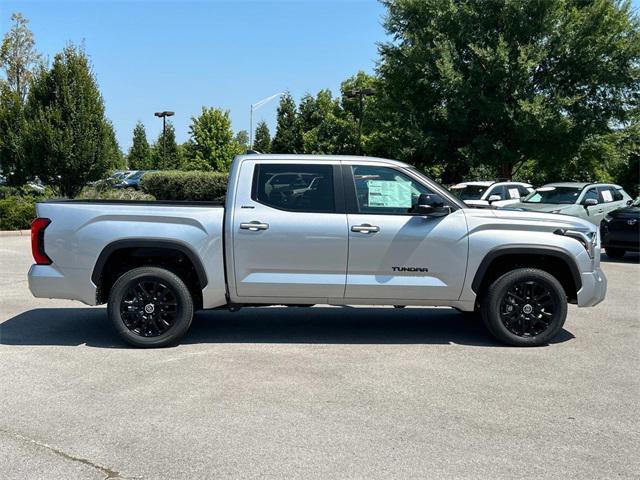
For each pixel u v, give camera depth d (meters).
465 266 6.24
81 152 19.80
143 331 6.19
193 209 6.18
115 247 6.09
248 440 4.01
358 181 6.31
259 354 6.00
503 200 16.44
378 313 8.02
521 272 6.27
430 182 6.37
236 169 6.30
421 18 25.66
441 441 4.02
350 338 6.67
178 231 6.11
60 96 19.81
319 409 4.55
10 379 5.21
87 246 6.09
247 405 4.62
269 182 6.27
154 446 3.92
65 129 19.52
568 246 6.30
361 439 4.04
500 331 6.31
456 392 4.95
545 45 23.34
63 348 6.18
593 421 4.39
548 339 6.35
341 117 47.22
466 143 24.42
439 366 5.65
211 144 44.53
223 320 7.54
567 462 3.75
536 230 6.30
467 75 23.80
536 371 5.52
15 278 10.34
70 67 19.89
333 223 6.15
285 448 3.90
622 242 13.97
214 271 6.16
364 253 6.17
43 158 19.73
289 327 7.18
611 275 11.88
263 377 5.29
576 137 23.19
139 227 6.10
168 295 6.20
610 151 24.84
